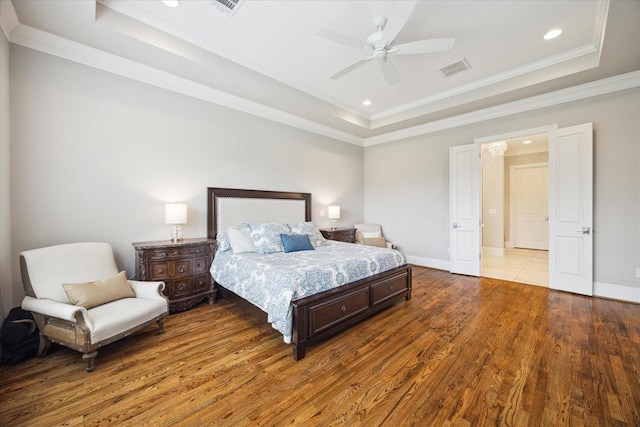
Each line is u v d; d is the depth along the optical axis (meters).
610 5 2.12
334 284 2.49
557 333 2.44
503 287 3.85
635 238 3.21
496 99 3.85
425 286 3.93
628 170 3.22
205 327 2.62
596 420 1.46
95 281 2.28
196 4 2.35
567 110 3.58
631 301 3.22
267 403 1.61
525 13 2.43
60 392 1.68
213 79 3.30
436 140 4.96
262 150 4.24
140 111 3.07
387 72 2.81
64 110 2.61
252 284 2.51
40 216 2.50
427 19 2.50
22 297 2.41
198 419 1.49
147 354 2.13
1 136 2.17
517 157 7.31
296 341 2.05
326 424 1.46
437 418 1.49
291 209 4.61
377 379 1.83
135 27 2.50
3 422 1.45
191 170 3.49
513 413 1.51
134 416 1.50
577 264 3.50
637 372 1.86
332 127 5.18
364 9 2.39
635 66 2.97
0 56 2.14
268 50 3.04
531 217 7.20
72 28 2.36
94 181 2.79
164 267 2.87
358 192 6.02
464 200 4.52
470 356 2.10
